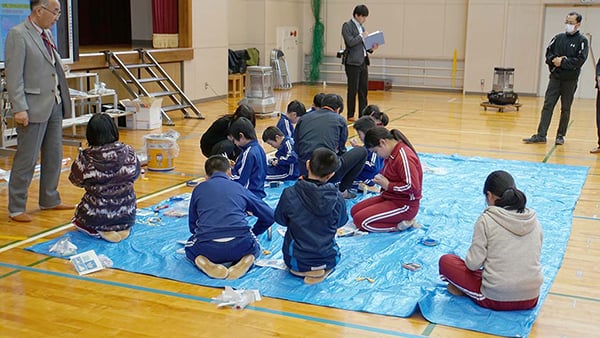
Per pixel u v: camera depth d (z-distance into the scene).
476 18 13.58
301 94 13.32
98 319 3.14
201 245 3.69
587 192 5.76
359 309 3.29
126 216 4.29
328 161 3.57
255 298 3.39
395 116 10.33
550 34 13.19
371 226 4.48
